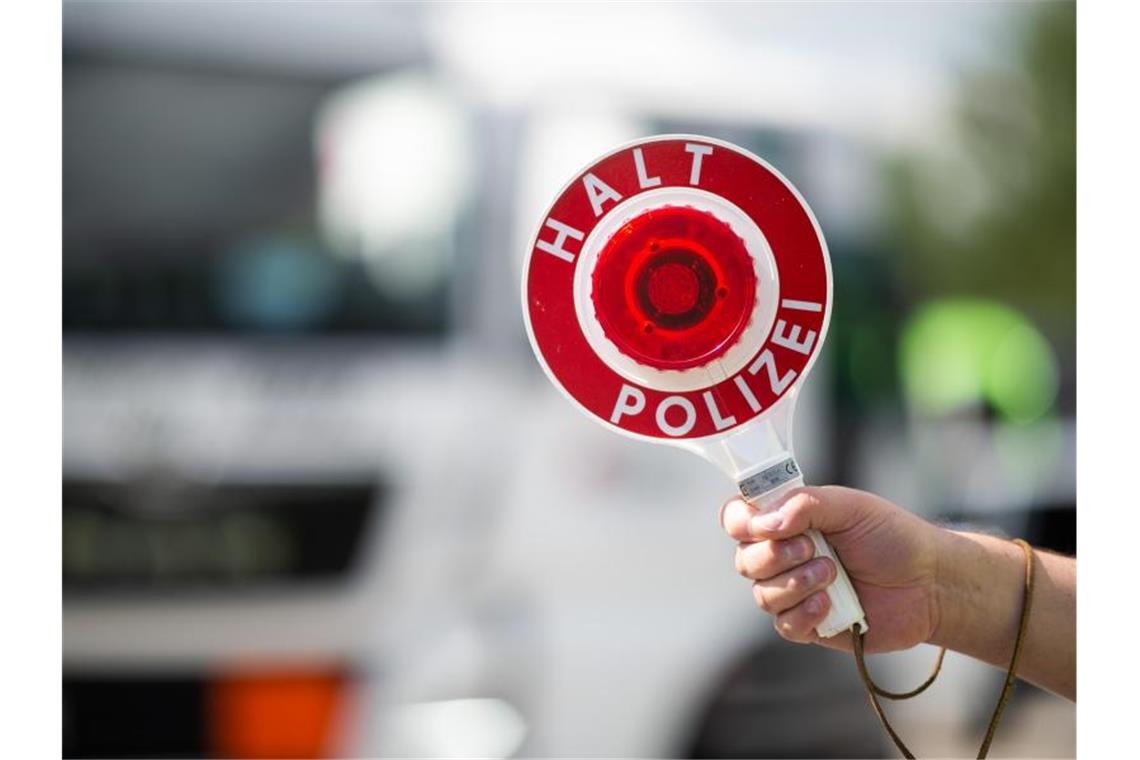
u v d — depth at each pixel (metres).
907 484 3.80
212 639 3.26
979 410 4.18
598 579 3.31
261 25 3.71
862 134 4.05
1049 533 4.19
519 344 3.46
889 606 1.78
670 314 1.62
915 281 4.24
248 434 3.33
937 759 3.65
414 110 3.66
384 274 3.53
